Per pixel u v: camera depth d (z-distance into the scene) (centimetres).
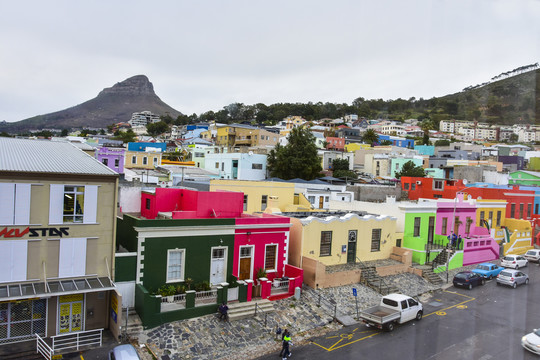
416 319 2234
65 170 1819
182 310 1950
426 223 3528
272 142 9306
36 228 1753
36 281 1755
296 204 4031
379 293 2620
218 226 2230
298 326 2116
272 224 2444
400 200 5147
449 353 965
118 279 1944
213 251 2255
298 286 2423
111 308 1889
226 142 9956
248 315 2091
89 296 1866
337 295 2500
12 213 1708
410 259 3133
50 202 1783
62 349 1678
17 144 2188
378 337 2008
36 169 1762
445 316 2266
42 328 1773
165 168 5778
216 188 3441
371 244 3080
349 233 2920
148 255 2014
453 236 3538
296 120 15238
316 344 1941
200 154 7744
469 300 2553
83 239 1853
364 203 3706
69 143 2441
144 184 3988
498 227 4306
